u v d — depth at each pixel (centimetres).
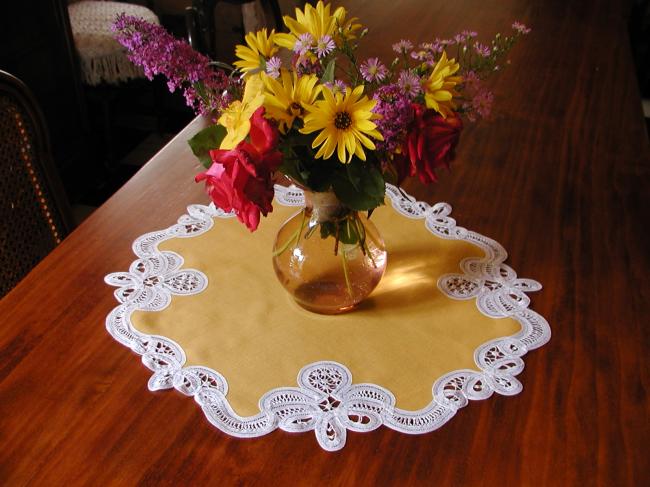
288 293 97
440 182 121
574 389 83
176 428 78
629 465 75
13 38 224
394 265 103
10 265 112
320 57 82
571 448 76
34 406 80
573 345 89
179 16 304
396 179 85
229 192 72
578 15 194
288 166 79
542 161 128
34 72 237
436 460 75
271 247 106
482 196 118
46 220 118
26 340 88
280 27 181
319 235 88
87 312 93
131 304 94
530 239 108
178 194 117
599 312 95
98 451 75
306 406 80
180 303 95
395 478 73
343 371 85
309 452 75
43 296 95
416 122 77
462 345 89
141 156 291
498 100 148
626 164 129
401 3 195
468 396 82
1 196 109
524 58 168
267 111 75
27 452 75
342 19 86
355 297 92
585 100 150
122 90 274
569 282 100
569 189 121
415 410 80
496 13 192
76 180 271
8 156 110
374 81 83
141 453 75
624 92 155
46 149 116
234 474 73
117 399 81
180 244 106
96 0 283
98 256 103
